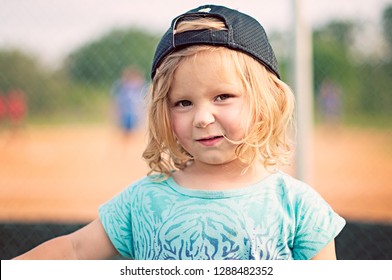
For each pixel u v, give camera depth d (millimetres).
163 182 1355
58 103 13391
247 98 1274
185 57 1252
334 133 12617
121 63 7188
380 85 8102
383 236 3322
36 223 3646
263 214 1276
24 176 7910
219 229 1267
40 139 11859
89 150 10680
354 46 11250
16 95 12242
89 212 5109
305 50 3023
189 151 1291
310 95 3107
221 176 1323
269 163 1357
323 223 1303
